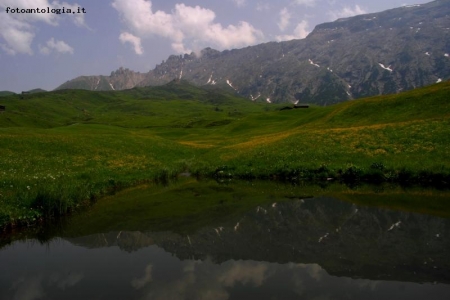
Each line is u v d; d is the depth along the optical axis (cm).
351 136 4441
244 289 1009
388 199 2311
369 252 1289
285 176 3516
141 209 2197
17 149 4009
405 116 5153
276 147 4497
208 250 1367
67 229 1742
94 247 1443
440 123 4212
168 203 2384
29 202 1961
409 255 1245
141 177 3544
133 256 1316
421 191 2584
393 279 1053
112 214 2061
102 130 8138
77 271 1183
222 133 9294
